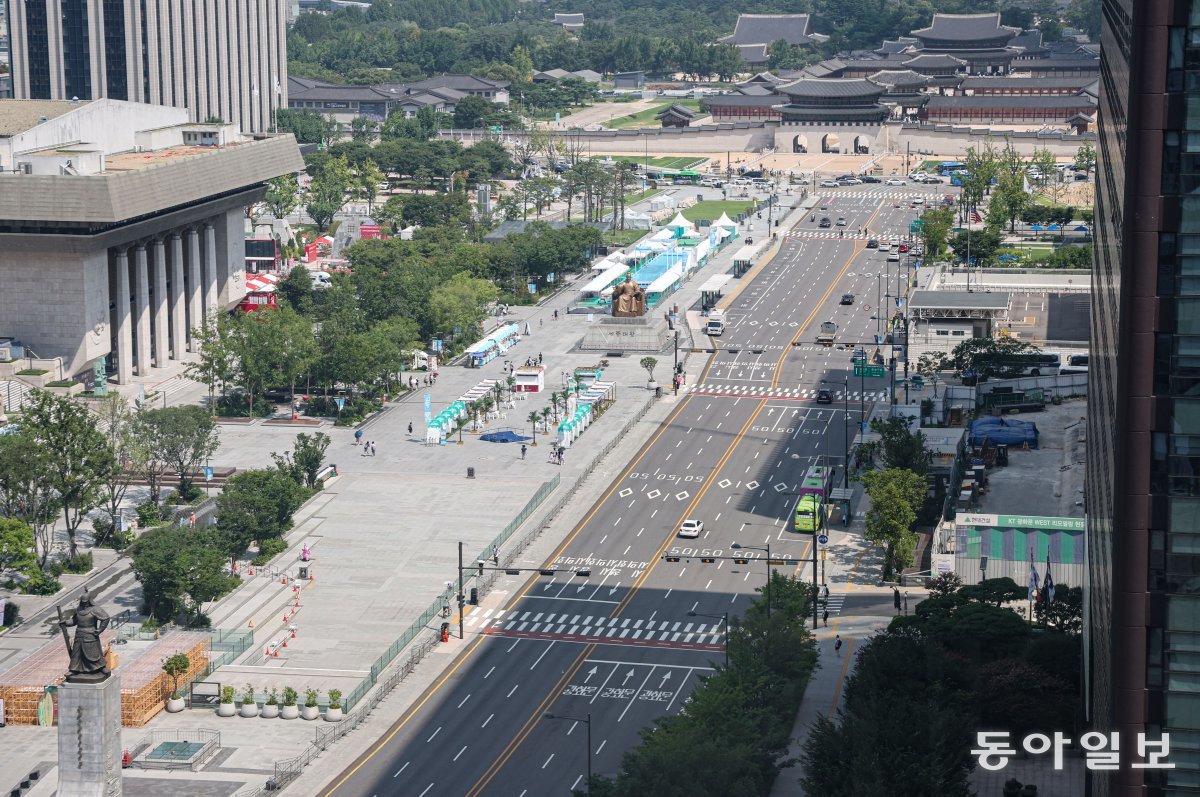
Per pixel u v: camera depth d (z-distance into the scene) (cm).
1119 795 18025
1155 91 17200
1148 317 17500
